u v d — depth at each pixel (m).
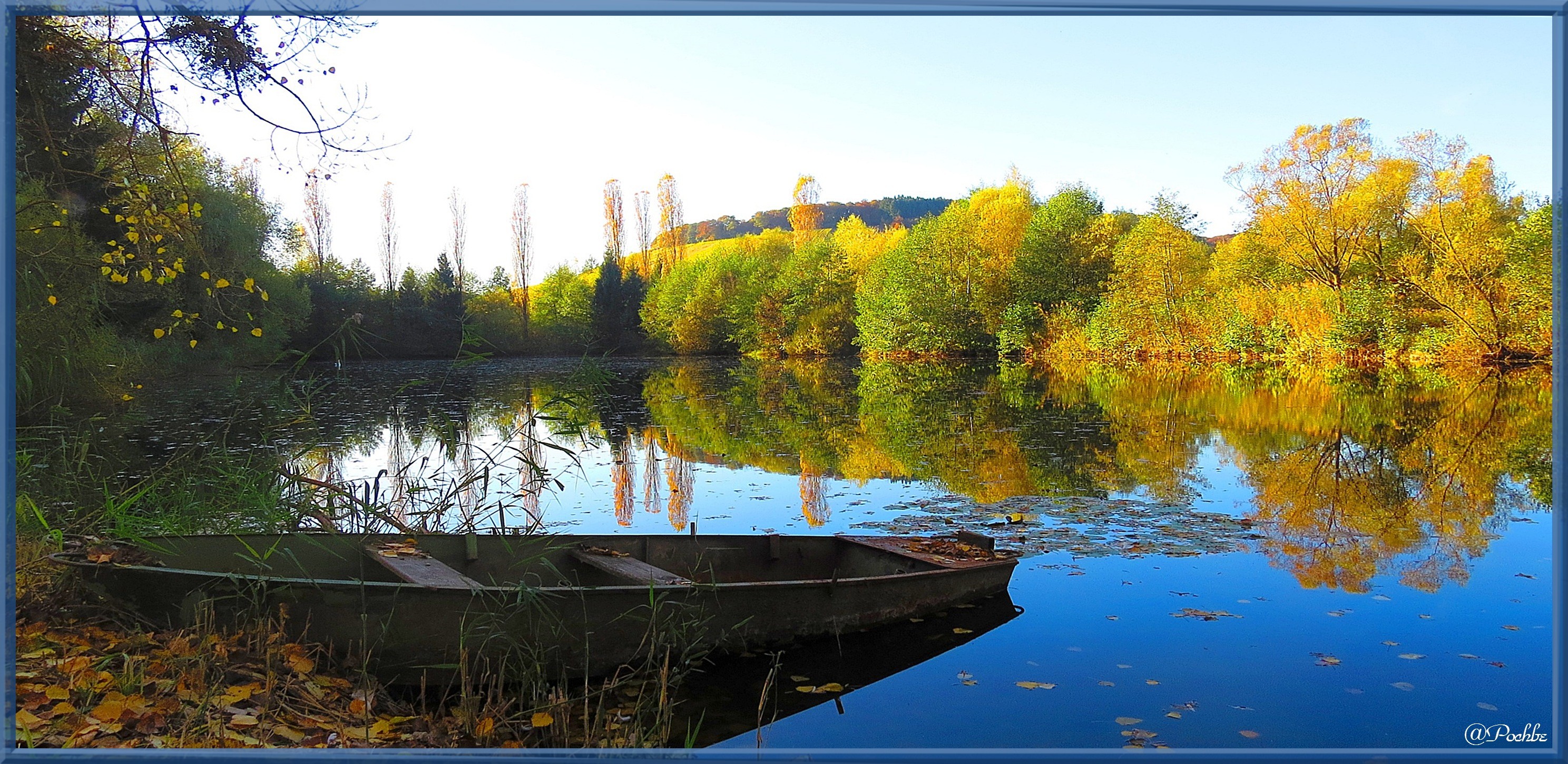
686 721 3.65
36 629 3.65
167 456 9.97
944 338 37.19
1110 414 14.96
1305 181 24.53
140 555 4.07
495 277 51.41
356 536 4.82
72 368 9.23
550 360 43.38
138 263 6.95
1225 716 3.61
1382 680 3.92
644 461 10.62
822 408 17.00
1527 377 19.34
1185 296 30.50
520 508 7.79
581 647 4.08
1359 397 16.48
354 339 6.45
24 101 6.31
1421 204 22.86
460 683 3.94
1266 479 8.77
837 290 45.22
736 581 5.45
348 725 3.35
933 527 6.95
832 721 3.63
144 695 3.24
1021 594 5.15
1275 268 27.67
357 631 3.87
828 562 5.65
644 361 41.62
